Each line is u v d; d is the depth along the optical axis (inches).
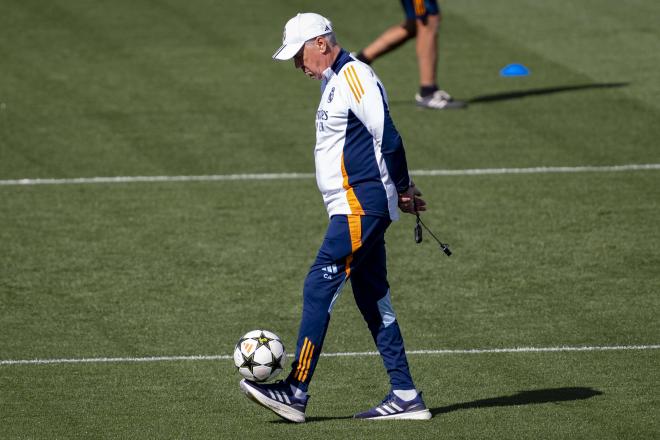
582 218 1525.6
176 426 936.9
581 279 1317.7
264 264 1387.8
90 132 1897.1
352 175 907.4
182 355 1119.6
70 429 932.0
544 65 2242.9
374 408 948.0
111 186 1679.4
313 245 1453.0
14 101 2033.7
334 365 1090.7
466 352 1117.1
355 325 1201.4
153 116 1973.4
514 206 1578.5
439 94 2022.6
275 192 1653.5
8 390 1026.7
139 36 2389.3
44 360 1104.2
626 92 2076.8
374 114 882.8
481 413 956.0
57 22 2454.5
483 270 1355.8
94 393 1019.9
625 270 1343.5
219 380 1053.2
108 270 1368.1
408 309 1240.8
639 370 1056.8
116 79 2154.3
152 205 1601.9
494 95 2090.3
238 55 2295.8
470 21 2493.8
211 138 1873.8
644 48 2321.6
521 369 1069.1
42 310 1245.1
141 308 1250.0
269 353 925.2
